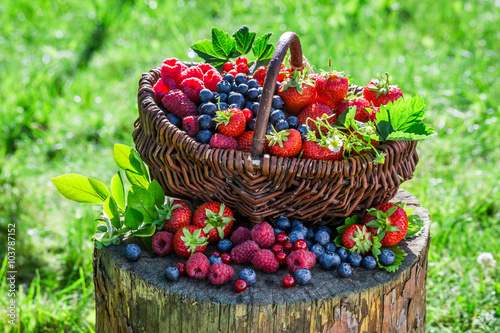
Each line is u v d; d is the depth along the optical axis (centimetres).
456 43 246
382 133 104
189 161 103
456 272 138
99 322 110
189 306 100
